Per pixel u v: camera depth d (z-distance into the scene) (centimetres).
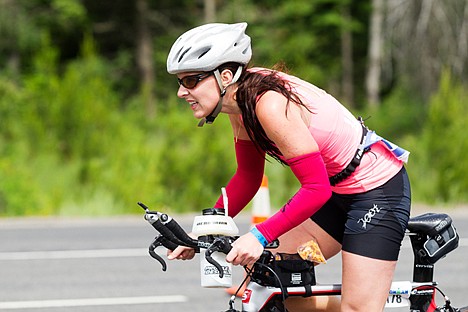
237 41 940
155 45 8019
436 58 6562
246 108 938
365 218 1007
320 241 1095
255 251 929
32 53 7356
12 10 7200
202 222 945
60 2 7350
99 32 8088
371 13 8056
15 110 4422
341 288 1026
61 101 4044
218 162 3822
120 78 7888
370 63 7556
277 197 3834
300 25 8044
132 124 4228
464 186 4059
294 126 930
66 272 2208
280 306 1015
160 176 3747
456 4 6481
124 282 2066
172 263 2334
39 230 3008
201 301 1850
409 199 1031
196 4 8294
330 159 997
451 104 4294
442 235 1061
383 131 6412
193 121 4084
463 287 2005
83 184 3725
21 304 1834
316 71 7762
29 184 3628
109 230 2997
